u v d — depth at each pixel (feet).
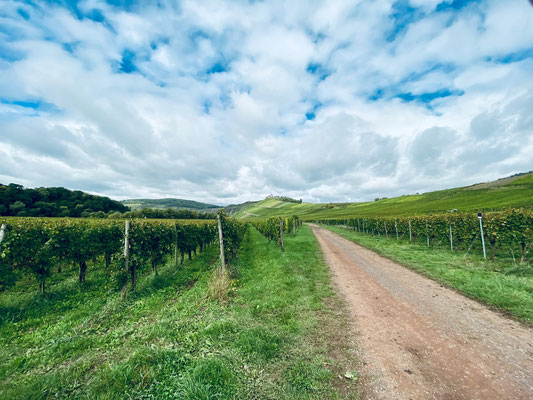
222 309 21.72
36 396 11.21
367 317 19.60
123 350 15.19
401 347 15.07
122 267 26.50
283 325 18.15
